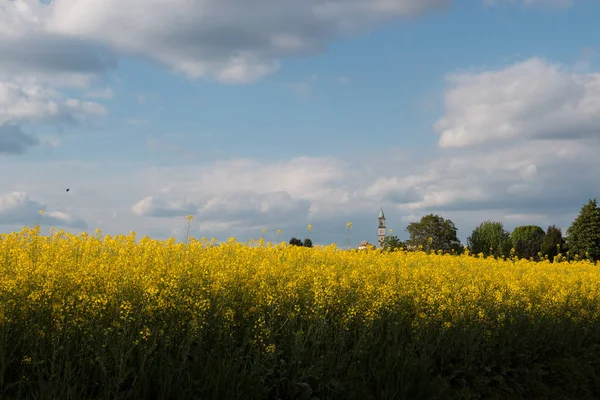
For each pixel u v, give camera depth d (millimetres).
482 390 8742
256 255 12664
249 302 8734
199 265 9703
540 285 14266
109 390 5965
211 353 7000
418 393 7801
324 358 7703
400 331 9297
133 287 7898
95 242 11086
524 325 11156
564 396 9508
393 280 11320
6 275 7660
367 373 7965
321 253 14422
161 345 6996
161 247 10977
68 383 5762
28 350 6391
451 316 10109
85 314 6898
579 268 19891
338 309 9219
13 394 6000
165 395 6168
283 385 7168
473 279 13398
